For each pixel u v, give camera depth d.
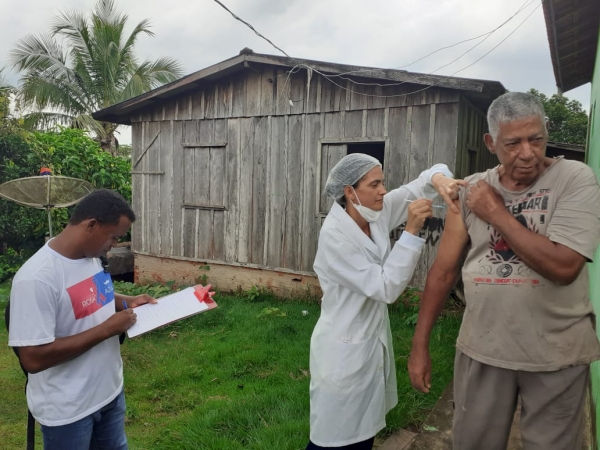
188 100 7.71
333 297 2.17
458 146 5.81
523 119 1.56
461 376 1.85
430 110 5.84
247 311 6.29
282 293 7.12
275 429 3.04
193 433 3.09
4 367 4.63
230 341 5.04
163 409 3.63
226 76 7.26
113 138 15.79
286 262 7.04
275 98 6.95
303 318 5.87
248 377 4.14
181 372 4.26
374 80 6.16
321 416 2.15
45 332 1.71
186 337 5.30
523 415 1.73
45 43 14.34
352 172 2.10
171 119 7.92
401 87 6.01
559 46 5.80
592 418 2.98
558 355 1.62
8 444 3.22
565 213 1.56
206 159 7.65
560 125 15.62
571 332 1.62
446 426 3.10
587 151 7.03
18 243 9.05
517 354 1.66
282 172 6.98
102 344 1.99
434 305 2.01
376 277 2.01
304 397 3.50
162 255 8.20
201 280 7.80
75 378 1.86
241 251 7.43
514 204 1.69
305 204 6.83
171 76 16.23
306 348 4.69
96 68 15.08
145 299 2.30
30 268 1.75
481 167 7.39
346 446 2.13
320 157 6.66
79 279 1.87
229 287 7.61
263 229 7.21
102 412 2.06
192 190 7.82
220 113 7.44
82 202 1.87
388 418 3.12
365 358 2.11
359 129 6.35
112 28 14.92
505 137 1.59
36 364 1.70
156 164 8.15
